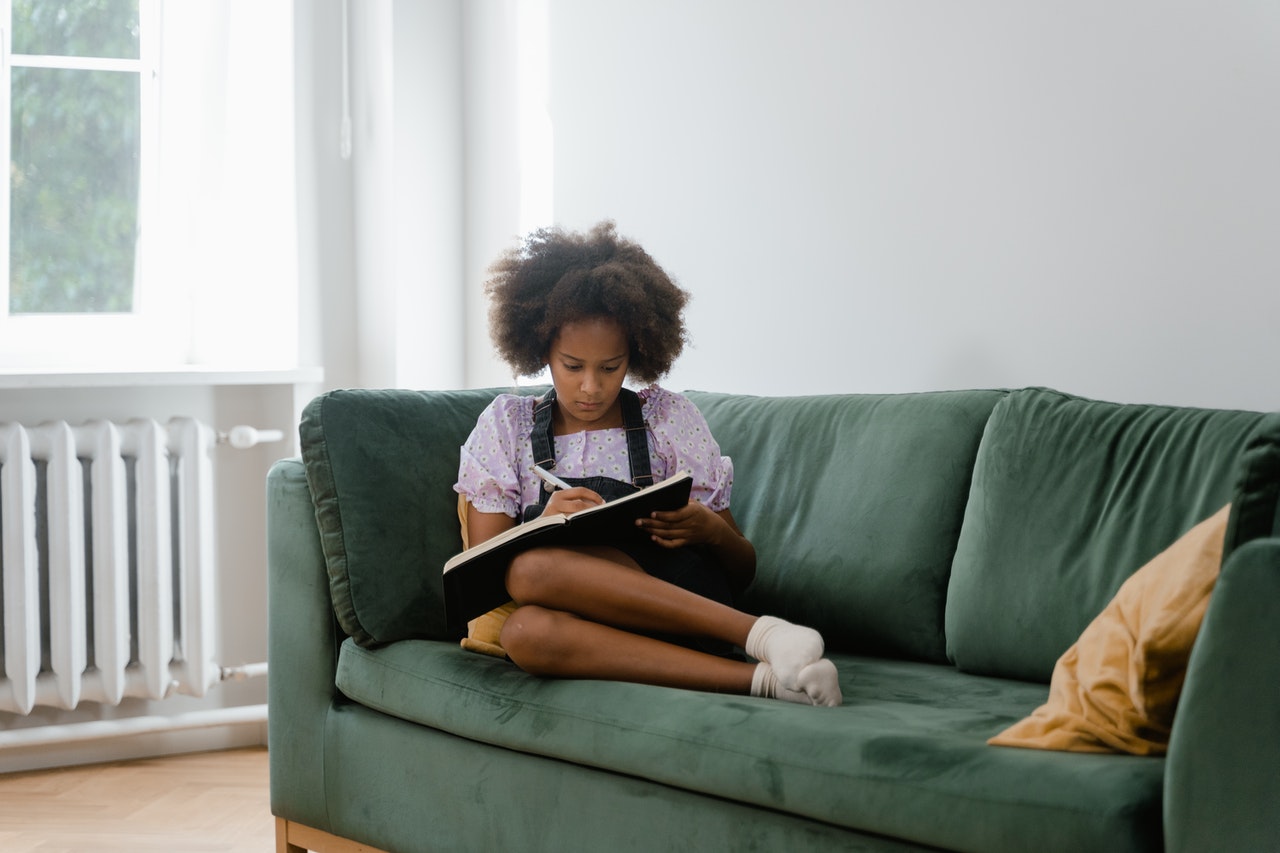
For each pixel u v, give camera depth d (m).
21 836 2.34
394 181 3.05
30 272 2.94
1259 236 1.82
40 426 2.71
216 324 3.08
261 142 3.05
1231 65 1.84
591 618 1.63
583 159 2.92
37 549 2.74
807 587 1.94
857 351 2.38
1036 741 1.25
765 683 1.54
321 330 3.09
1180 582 1.18
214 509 2.95
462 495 1.94
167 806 2.53
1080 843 1.13
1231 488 1.54
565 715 1.58
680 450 1.92
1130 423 1.71
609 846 1.56
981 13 2.16
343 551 1.91
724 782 1.41
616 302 1.85
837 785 1.31
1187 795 1.08
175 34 3.02
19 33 2.90
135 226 3.03
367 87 3.10
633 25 2.79
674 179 2.72
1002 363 2.14
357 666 1.91
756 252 2.56
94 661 2.81
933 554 1.85
